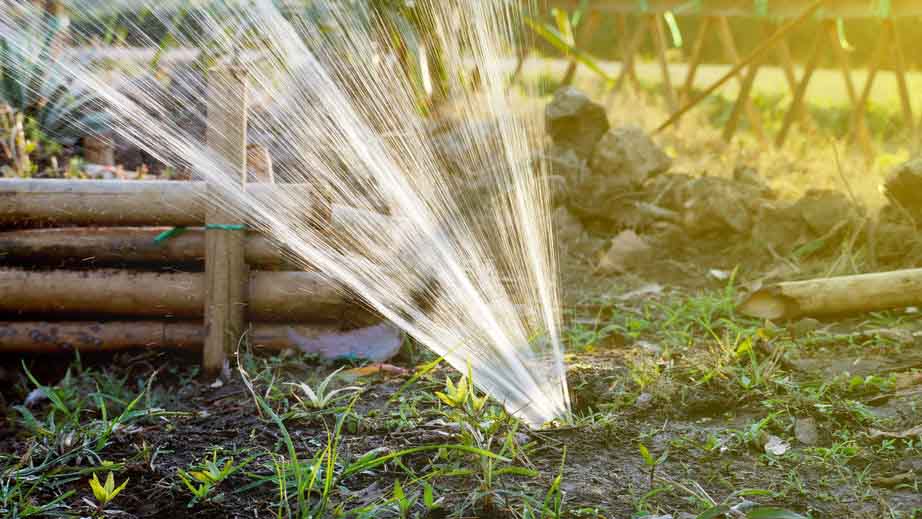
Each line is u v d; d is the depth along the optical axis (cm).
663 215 390
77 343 313
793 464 267
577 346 318
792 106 469
